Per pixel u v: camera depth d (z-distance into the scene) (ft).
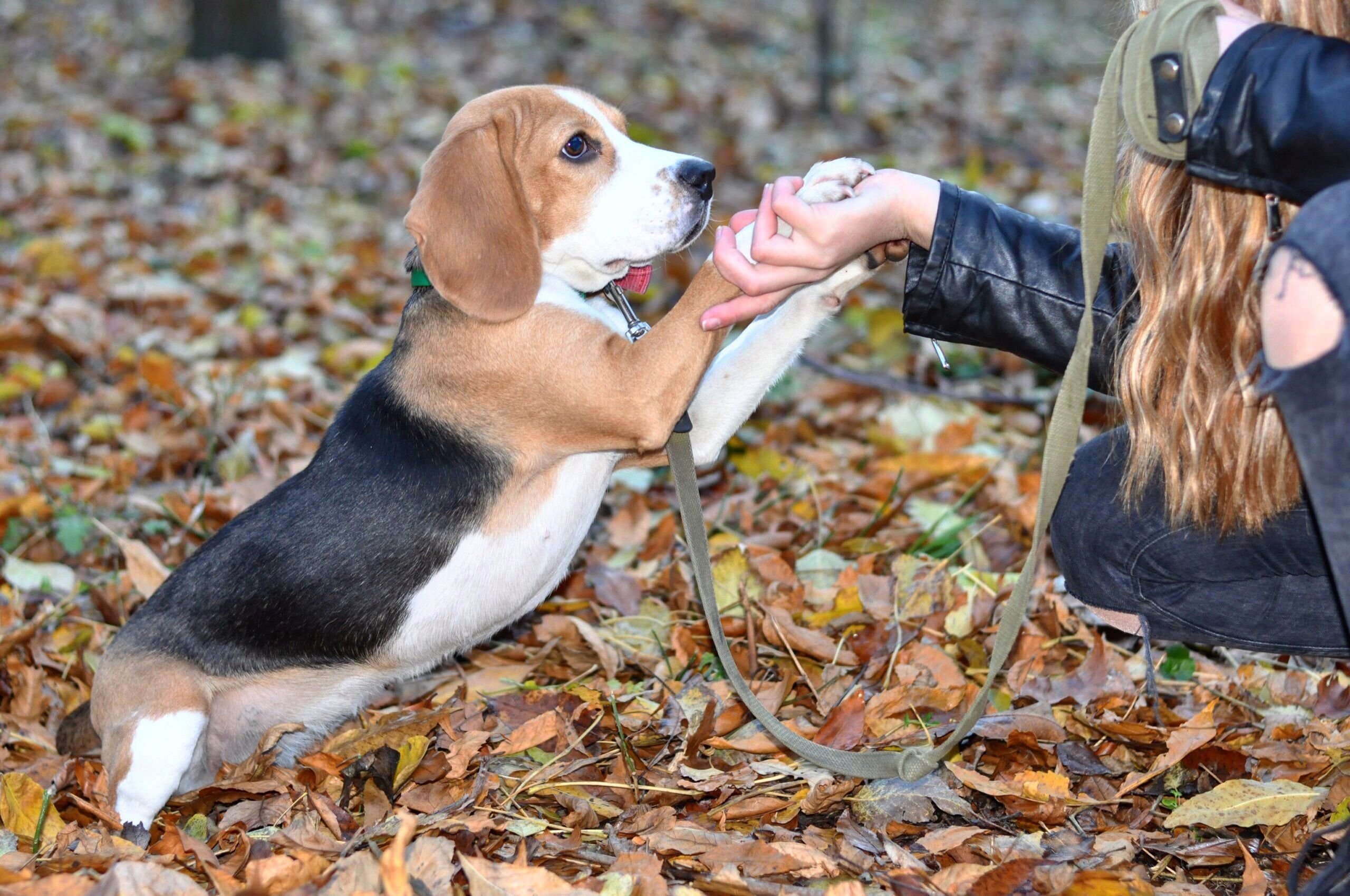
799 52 41.09
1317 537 7.36
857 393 16.16
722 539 12.46
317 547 9.53
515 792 8.61
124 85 31.96
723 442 9.70
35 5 40.04
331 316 19.47
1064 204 24.95
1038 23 50.42
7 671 10.98
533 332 9.20
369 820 8.59
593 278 9.84
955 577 11.35
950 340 8.50
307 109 30.83
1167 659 10.28
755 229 7.91
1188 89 6.06
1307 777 8.44
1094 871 7.06
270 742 9.68
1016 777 8.35
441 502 9.46
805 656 10.33
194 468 15.02
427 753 9.38
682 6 45.29
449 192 9.02
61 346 17.60
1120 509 8.05
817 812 8.37
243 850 8.20
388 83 34.22
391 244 23.13
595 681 10.30
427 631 9.65
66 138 27.27
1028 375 16.47
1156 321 7.13
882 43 43.39
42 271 20.30
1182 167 6.91
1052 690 9.59
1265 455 6.93
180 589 9.78
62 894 7.22
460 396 9.43
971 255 8.09
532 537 9.59
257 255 22.09
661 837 7.84
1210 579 8.02
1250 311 6.61
